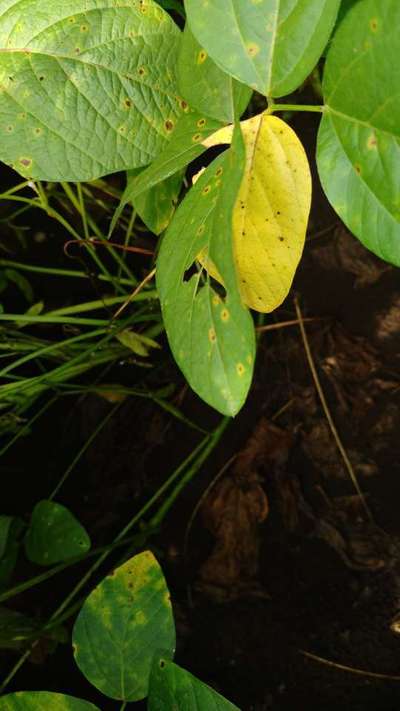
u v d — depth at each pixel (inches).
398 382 25.4
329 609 24.1
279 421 25.8
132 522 23.9
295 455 25.5
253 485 25.4
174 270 12.1
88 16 13.1
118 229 27.0
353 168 11.2
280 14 10.8
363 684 23.4
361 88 10.7
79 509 26.1
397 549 24.3
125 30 13.2
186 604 24.8
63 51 13.1
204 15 11.1
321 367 25.8
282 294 12.8
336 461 25.2
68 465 26.5
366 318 25.8
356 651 23.6
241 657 24.1
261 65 11.2
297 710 23.4
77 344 25.0
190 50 12.5
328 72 11.0
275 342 26.2
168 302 12.1
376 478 25.0
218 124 12.4
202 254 11.7
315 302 26.1
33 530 20.7
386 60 10.3
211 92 12.4
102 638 15.7
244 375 11.1
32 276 27.2
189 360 11.7
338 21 14.5
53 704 14.5
